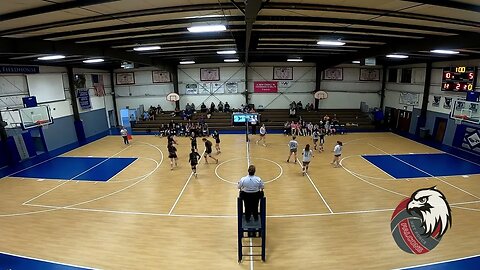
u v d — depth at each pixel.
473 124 17.30
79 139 22.45
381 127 25.44
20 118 17.09
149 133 24.38
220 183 12.46
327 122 22.52
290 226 8.79
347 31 10.55
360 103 27.39
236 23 9.05
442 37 10.84
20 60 17.00
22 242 8.22
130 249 7.75
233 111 26.55
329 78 26.95
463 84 17.80
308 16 8.27
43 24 7.94
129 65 19.47
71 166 15.46
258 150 17.81
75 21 7.66
